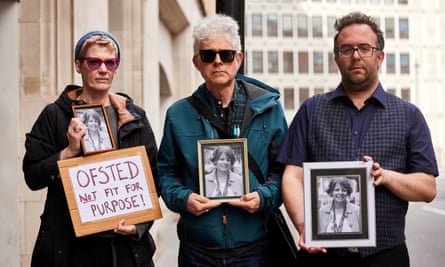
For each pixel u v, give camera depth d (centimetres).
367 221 276
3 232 463
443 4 5444
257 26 5469
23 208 477
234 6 417
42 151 289
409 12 5416
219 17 309
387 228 283
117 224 292
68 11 535
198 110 313
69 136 281
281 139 317
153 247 315
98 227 288
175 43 1590
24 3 500
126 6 876
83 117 289
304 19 5512
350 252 285
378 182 272
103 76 295
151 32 970
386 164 283
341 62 287
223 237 304
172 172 319
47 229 290
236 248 306
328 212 278
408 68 5428
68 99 296
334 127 292
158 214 300
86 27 588
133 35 880
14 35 474
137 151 298
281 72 5484
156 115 1023
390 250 284
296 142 303
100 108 292
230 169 301
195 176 307
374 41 283
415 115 287
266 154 312
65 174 283
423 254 803
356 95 293
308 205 279
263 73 5466
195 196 296
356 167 276
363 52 282
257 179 307
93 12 625
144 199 298
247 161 300
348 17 289
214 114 311
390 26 5412
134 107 310
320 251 279
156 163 316
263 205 297
